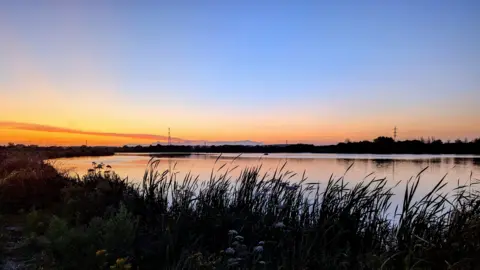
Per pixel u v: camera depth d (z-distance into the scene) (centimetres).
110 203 823
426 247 509
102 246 503
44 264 475
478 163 5206
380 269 455
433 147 10875
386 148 11119
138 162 4103
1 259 512
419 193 1434
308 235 566
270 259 537
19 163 1475
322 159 6925
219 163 3553
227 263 493
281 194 773
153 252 538
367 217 663
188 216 677
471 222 526
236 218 672
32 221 646
